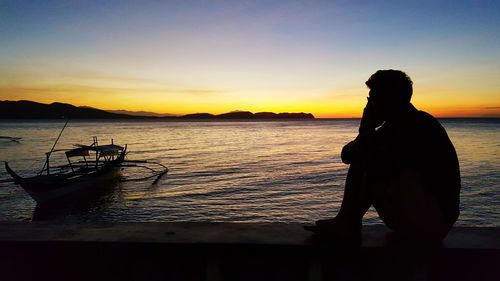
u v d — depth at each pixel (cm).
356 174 219
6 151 7338
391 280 215
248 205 2898
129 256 228
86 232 245
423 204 197
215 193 3366
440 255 209
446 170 202
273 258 221
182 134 15088
